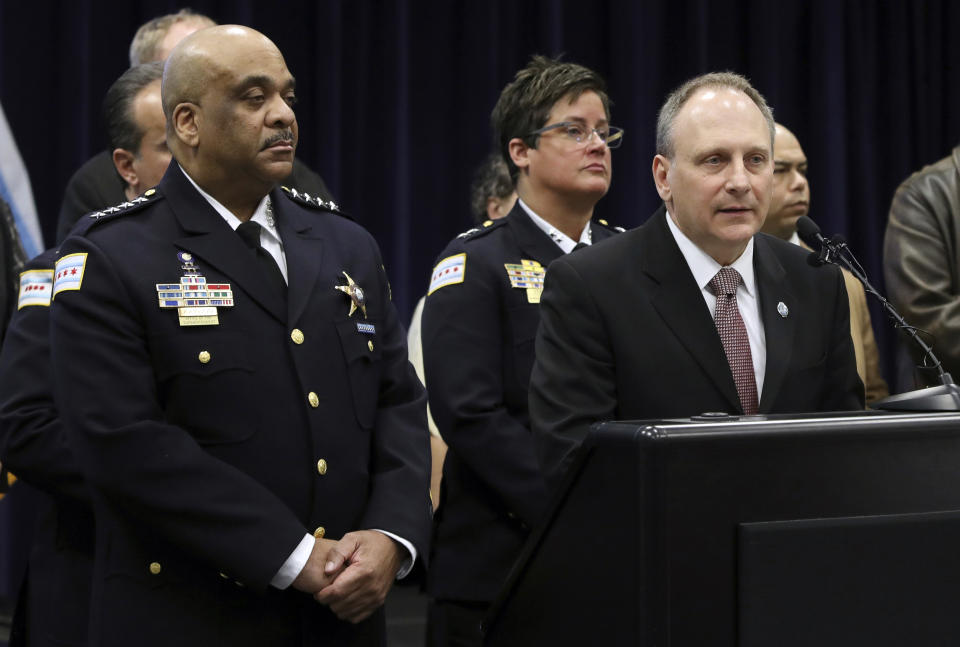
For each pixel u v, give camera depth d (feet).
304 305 15.57
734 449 10.39
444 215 41.63
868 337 29.43
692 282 16.29
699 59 43.57
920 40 45.32
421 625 34.42
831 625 10.46
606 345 16.20
